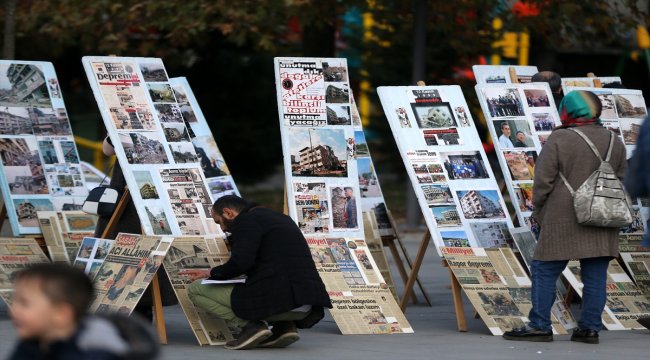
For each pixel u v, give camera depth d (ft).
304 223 43.73
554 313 43.50
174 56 97.91
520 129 47.06
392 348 38.81
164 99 43.29
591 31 92.73
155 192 41.11
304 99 44.70
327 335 42.16
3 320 44.78
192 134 48.96
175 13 85.46
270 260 37.14
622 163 39.78
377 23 100.78
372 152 121.90
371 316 42.78
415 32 85.76
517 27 89.81
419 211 91.66
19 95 47.52
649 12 102.83
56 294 17.89
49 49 124.06
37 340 18.12
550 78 50.08
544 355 37.52
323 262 43.37
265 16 83.61
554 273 40.22
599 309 40.37
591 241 39.04
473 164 46.03
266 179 108.17
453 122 46.60
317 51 97.55
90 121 136.46
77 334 17.87
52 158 47.91
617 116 50.08
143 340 17.92
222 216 38.14
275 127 103.40
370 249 50.93
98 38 95.40
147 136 41.88
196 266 40.11
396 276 64.44
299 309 37.99
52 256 45.60
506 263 44.19
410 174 44.70
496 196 45.88
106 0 87.97
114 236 42.16
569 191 39.06
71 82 139.95
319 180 44.42
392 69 107.86
